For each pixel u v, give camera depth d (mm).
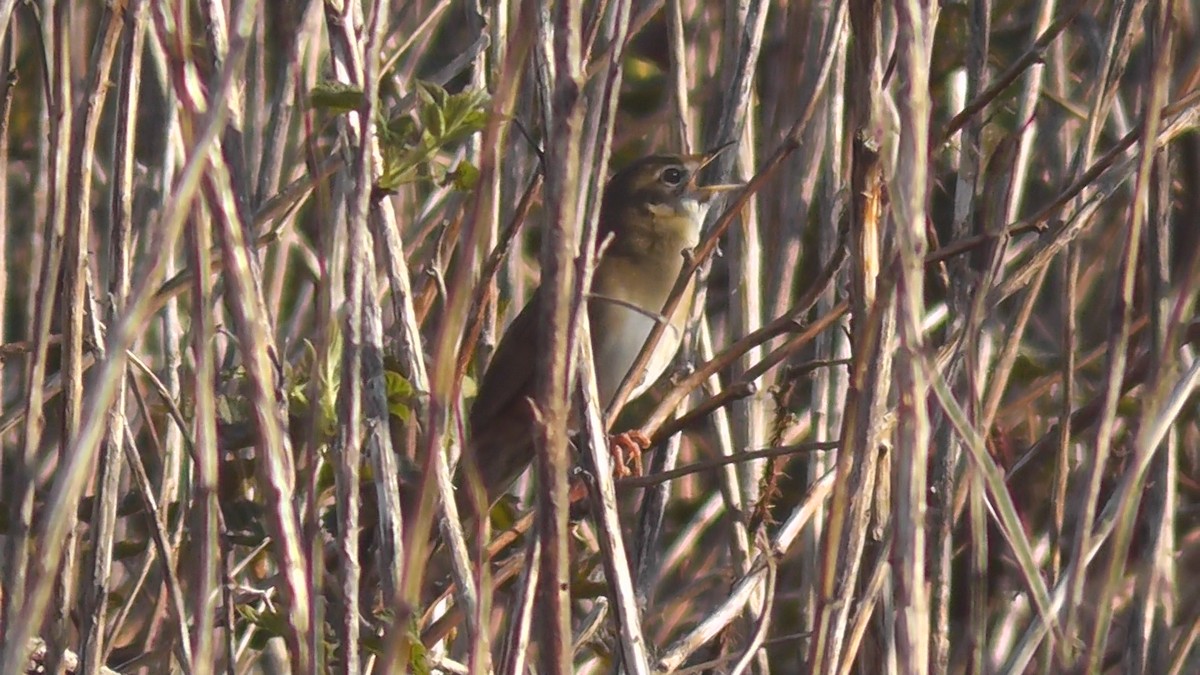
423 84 5293
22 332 9047
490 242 6859
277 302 7754
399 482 6008
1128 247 4934
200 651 4520
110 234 5660
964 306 6371
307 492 4980
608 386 8297
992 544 8289
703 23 9852
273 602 6445
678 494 9445
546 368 4230
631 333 8289
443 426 4113
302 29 7336
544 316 4215
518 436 7672
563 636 4305
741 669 5586
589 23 5605
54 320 7805
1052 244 6055
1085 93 9289
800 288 9359
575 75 4156
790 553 9078
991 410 6297
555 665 4305
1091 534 5723
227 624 5586
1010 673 6020
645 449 6289
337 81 5090
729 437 7207
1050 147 8828
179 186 3891
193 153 3883
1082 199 6707
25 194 9430
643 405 8305
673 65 7992
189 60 4422
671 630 8688
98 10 9133
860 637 5238
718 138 7211
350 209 4902
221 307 7492
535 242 9875
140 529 7969
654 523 6762
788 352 6137
